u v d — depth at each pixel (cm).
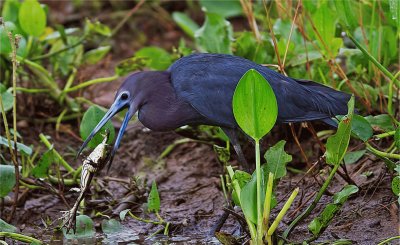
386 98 1078
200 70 965
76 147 1213
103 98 1330
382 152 933
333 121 961
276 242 852
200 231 975
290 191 1008
